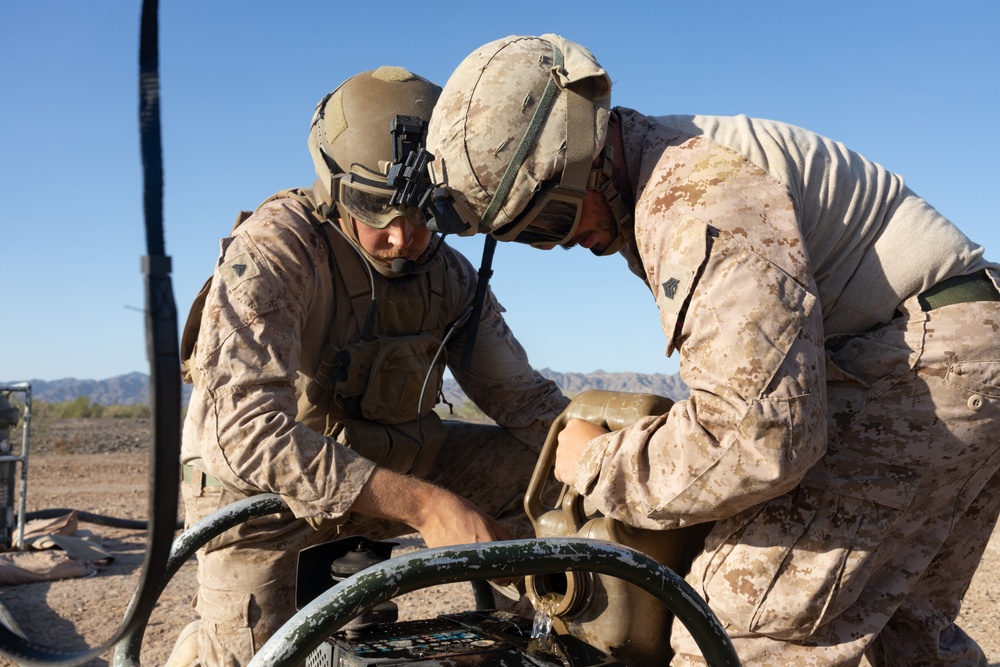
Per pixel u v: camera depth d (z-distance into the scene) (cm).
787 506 178
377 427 282
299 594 198
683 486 162
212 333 240
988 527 215
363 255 279
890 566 187
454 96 188
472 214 189
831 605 175
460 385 324
